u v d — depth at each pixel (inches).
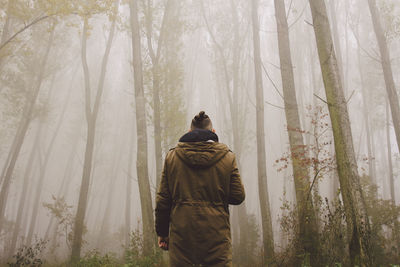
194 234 65.2
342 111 224.1
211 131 74.4
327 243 230.2
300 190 293.4
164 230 74.7
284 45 368.5
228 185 70.3
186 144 72.1
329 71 233.5
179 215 67.3
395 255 357.4
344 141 217.9
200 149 70.3
